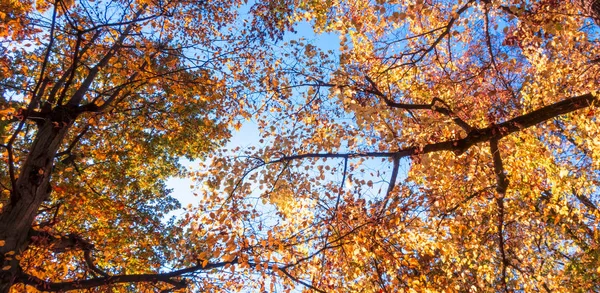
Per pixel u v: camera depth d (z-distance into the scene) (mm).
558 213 8758
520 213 8766
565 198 9180
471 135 6883
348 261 7328
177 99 9797
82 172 9945
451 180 8000
